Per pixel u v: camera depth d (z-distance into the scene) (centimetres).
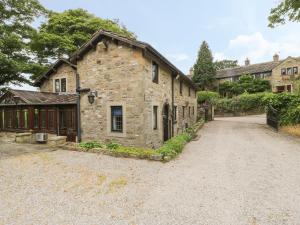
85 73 1263
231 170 714
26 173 695
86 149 983
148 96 1135
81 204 482
